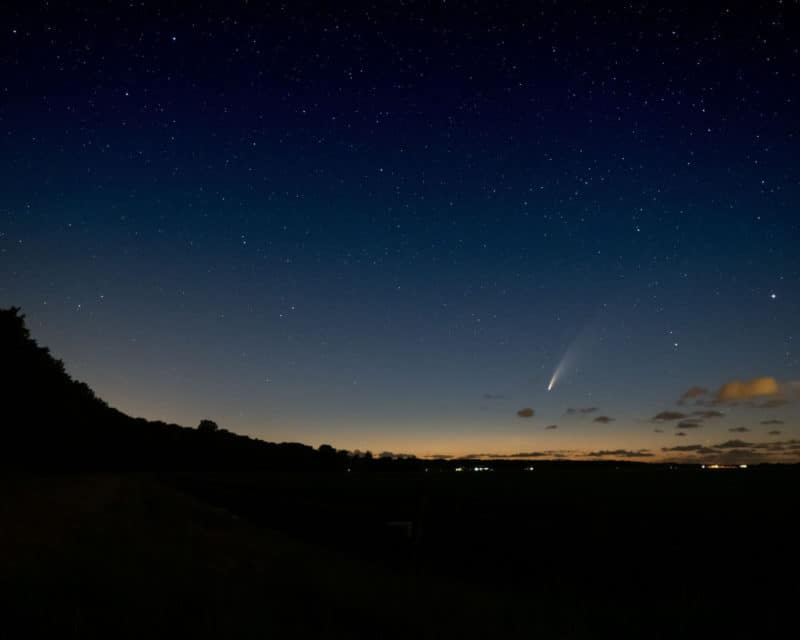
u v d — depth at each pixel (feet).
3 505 66.54
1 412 142.51
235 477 269.03
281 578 34.19
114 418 303.68
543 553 60.95
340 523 60.54
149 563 36.91
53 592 26.73
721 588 43.93
